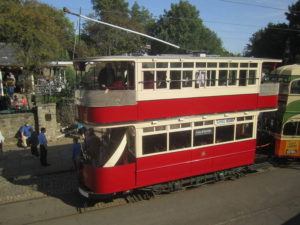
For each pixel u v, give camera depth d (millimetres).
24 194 9625
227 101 9852
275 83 10914
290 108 11562
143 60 8156
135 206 8891
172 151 9148
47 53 17766
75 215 8359
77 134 16297
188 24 49094
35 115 15477
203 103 9383
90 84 9172
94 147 9312
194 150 9570
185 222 8016
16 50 18188
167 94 8672
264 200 9359
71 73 26547
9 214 8375
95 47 36094
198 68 9102
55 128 15656
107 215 8367
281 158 12891
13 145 14953
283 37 38094
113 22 34438
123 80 8633
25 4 18953
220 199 9391
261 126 13156
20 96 20672
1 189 9969
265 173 11727
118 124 8070
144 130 8555
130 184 8648
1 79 21812
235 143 10445
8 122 14930
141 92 8266
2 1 16672
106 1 45125
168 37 48500
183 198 9445
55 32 20734
